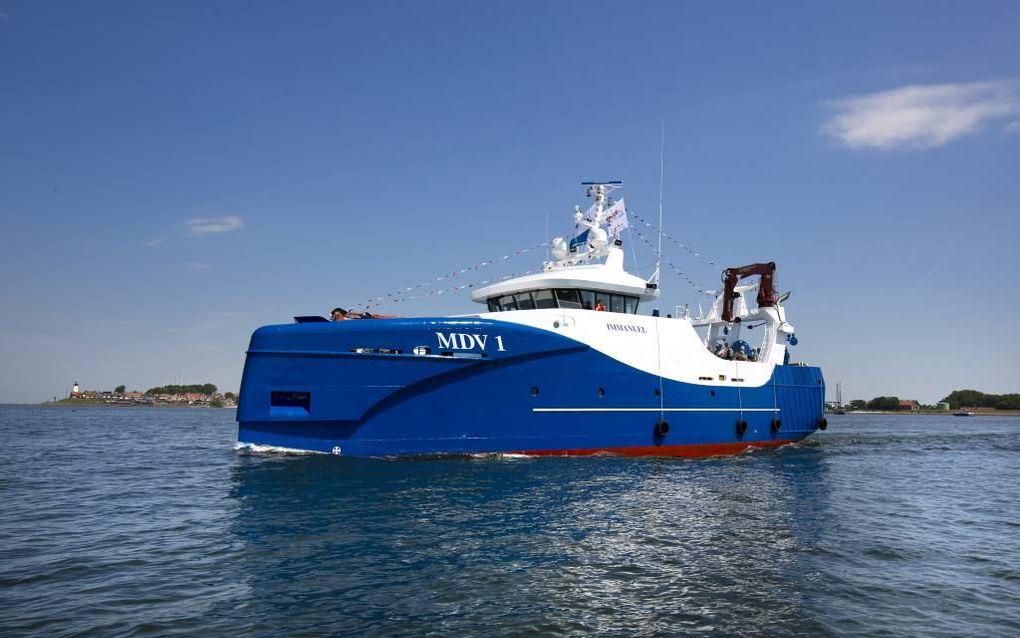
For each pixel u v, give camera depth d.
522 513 12.87
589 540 10.88
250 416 19.81
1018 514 15.16
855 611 7.86
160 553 9.73
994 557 10.73
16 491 15.41
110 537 10.73
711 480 18.47
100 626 6.84
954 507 15.90
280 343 19.88
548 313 22.36
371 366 19.84
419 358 20.09
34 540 10.51
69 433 40.47
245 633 6.73
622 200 27.22
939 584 9.06
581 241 27.56
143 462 21.67
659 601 8.02
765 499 15.55
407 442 20.12
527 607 7.70
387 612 7.43
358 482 16.11
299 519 12.06
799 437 31.03
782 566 9.68
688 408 25.33
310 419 19.67
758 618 7.53
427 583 8.48
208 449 27.23
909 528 12.93
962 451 35.41
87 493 15.03
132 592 7.95
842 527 12.66
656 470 20.06
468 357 20.67
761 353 30.64
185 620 7.06
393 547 10.20
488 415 21.00
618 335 23.66
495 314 21.88
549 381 22.00
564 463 20.55
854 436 48.78
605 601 7.97
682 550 10.41
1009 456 32.47
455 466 19.02
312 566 9.14
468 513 12.77
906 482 20.47
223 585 8.27
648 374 24.25
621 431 23.42
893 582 9.10
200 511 12.78
